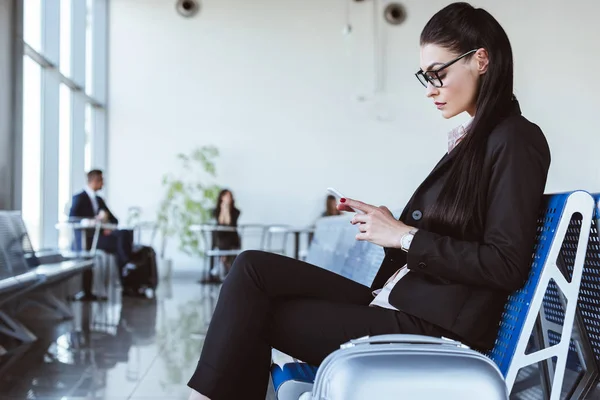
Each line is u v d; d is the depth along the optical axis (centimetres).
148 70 1028
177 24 1034
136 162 1020
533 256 125
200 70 1034
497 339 129
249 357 130
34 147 718
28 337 431
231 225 949
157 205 1019
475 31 133
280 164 1036
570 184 1037
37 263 518
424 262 124
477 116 131
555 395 120
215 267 958
